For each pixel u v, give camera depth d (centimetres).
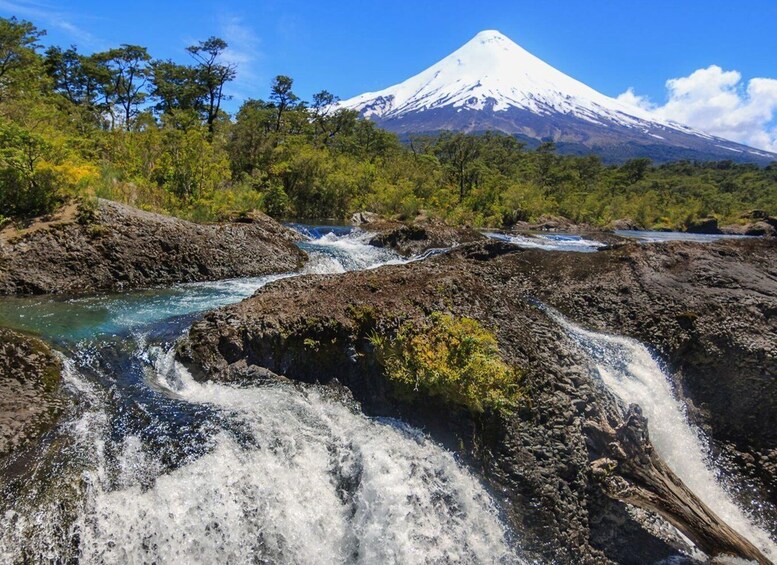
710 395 897
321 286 788
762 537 737
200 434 536
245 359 677
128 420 542
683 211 6700
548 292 1088
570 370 730
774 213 8019
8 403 521
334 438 589
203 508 482
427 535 545
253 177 3584
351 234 2083
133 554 439
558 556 588
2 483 432
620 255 1146
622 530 644
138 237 1145
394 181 4825
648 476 652
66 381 595
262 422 573
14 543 400
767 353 870
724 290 1016
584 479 631
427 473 582
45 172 1120
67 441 497
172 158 2317
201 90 5456
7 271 947
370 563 519
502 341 719
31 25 3781
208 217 1884
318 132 6731
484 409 629
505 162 8438
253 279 1256
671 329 953
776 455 828
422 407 645
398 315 698
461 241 1927
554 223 4931
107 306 913
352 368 670
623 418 723
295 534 510
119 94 5944
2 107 2047
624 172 10081
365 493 543
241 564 477
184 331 773
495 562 561
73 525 427
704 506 643
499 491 600
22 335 668
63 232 1052
